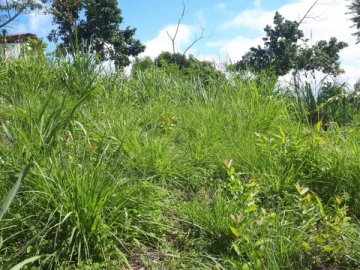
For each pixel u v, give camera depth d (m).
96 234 3.13
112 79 7.38
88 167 3.49
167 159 4.35
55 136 3.79
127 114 5.69
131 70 8.11
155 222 3.49
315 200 4.10
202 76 7.72
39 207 3.24
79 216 3.12
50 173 3.32
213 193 4.26
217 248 3.44
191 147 4.94
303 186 4.11
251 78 7.05
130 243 3.34
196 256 3.33
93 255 3.11
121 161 4.16
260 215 3.54
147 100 7.04
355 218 3.93
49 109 5.16
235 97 6.47
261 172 4.48
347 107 6.57
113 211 3.29
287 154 4.48
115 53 28.19
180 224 3.73
